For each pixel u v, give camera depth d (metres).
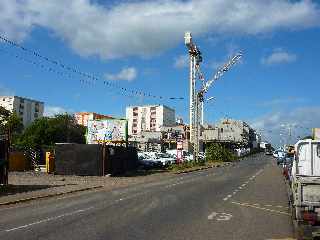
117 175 36.66
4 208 15.53
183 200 18.09
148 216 13.39
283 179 32.09
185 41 58.12
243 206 16.19
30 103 168.12
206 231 10.88
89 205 16.28
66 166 35.69
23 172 37.28
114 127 44.28
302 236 9.84
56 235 10.20
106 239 9.75
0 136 26.45
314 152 12.47
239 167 55.66
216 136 144.12
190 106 59.69
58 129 93.56
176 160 52.31
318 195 9.90
